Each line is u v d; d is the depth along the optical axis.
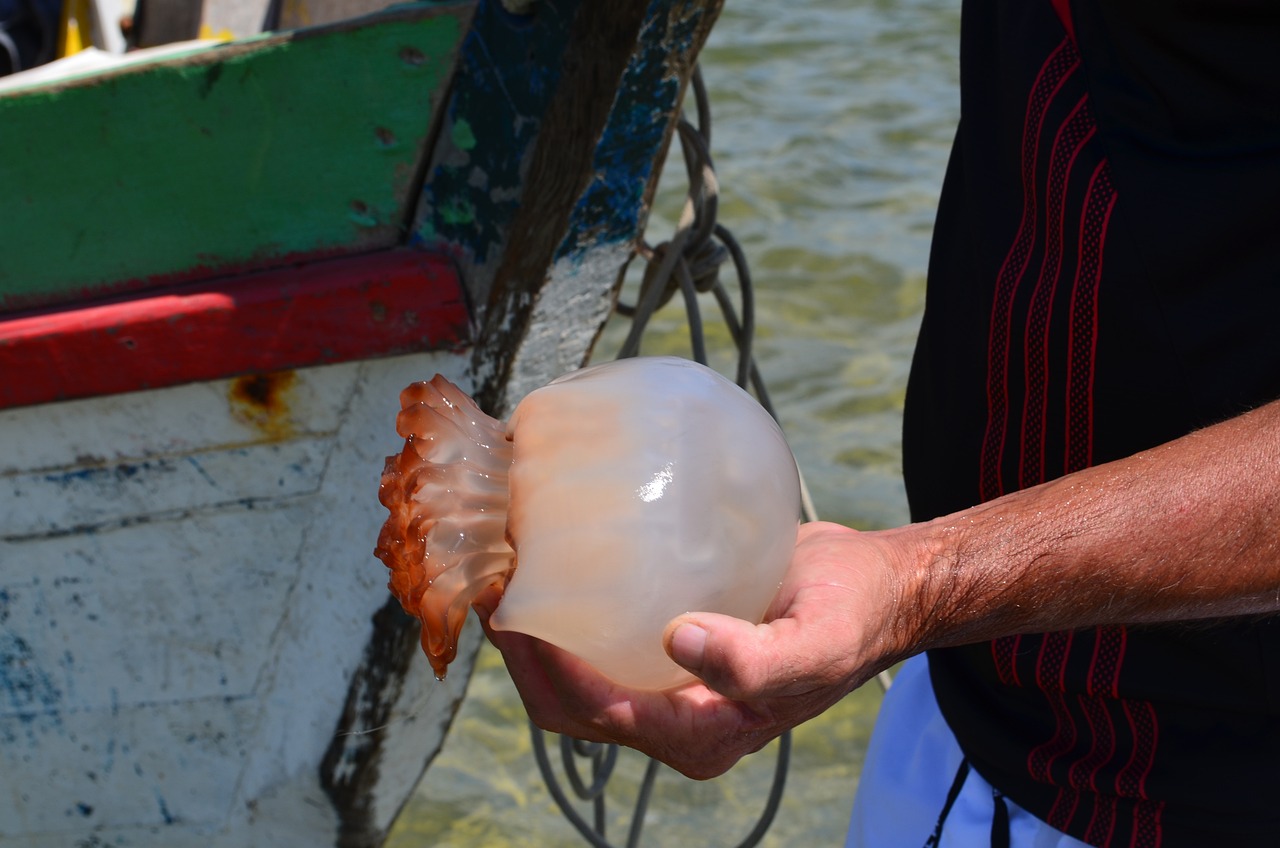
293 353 1.92
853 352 4.31
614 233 1.82
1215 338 1.13
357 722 2.17
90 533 2.15
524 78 1.71
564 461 1.03
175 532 2.13
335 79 1.80
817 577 0.96
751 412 1.09
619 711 1.05
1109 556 0.97
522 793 2.93
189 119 1.87
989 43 1.32
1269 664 1.15
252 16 2.98
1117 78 1.16
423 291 1.86
